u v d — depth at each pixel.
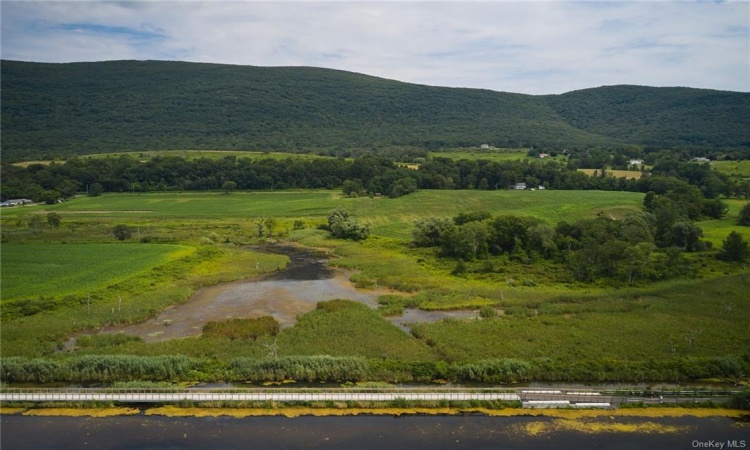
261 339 71.06
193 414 54.94
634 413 55.59
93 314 79.88
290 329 75.06
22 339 70.06
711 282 97.75
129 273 102.00
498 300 89.38
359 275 107.19
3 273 101.00
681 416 55.06
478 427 53.16
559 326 76.19
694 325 76.62
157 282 97.88
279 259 122.19
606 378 62.06
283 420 54.09
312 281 104.69
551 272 107.44
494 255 122.38
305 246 141.75
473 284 100.25
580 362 64.00
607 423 53.88
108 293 89.69
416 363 63.19
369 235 151.50
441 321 78.31
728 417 55.00
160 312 84.31
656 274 101.25
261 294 95.06
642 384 61.38
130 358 62.50
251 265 115.62
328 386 59.97
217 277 104.50
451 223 139.25
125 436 51.16
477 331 74.00
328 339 70.94
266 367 61.94
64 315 79.25
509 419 54.59
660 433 52.19
